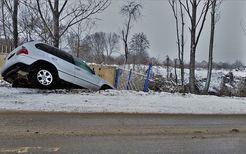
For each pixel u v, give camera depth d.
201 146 4.76
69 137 4.88
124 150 4.36
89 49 32.31
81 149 4.30
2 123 5.56
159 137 5.20
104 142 4.71
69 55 10.70
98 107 7.75
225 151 4.55
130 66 20.22
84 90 10.72
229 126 6.46
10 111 6.62
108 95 9.93
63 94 9.47
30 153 4.03
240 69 35.94
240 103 10.42
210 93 18.06
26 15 17.05
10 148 4.19
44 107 7.27
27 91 9.71
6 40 18.48
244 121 7.18
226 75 26.95
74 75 10.49
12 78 10.03
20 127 5.34
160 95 10.98
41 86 9.91
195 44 15.55
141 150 4.41
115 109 7.67
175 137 5.26
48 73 9.95
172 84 18.88
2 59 13.31
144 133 5.43
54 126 5.55
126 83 15.20
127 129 5.65
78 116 6.59
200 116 7.58
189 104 9.31
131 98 9.60
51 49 10.14
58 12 13.49
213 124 6.61
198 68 35.44
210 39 17.25
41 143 4.48
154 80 18.34
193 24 15.35
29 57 9.45
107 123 6.05
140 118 6.80
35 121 5.86
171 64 30.67
